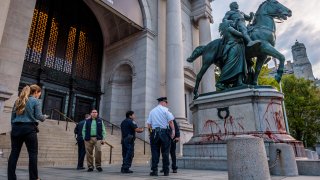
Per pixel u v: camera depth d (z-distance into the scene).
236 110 7.60
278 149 5.67
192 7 25.19
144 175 5.49
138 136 16.55
